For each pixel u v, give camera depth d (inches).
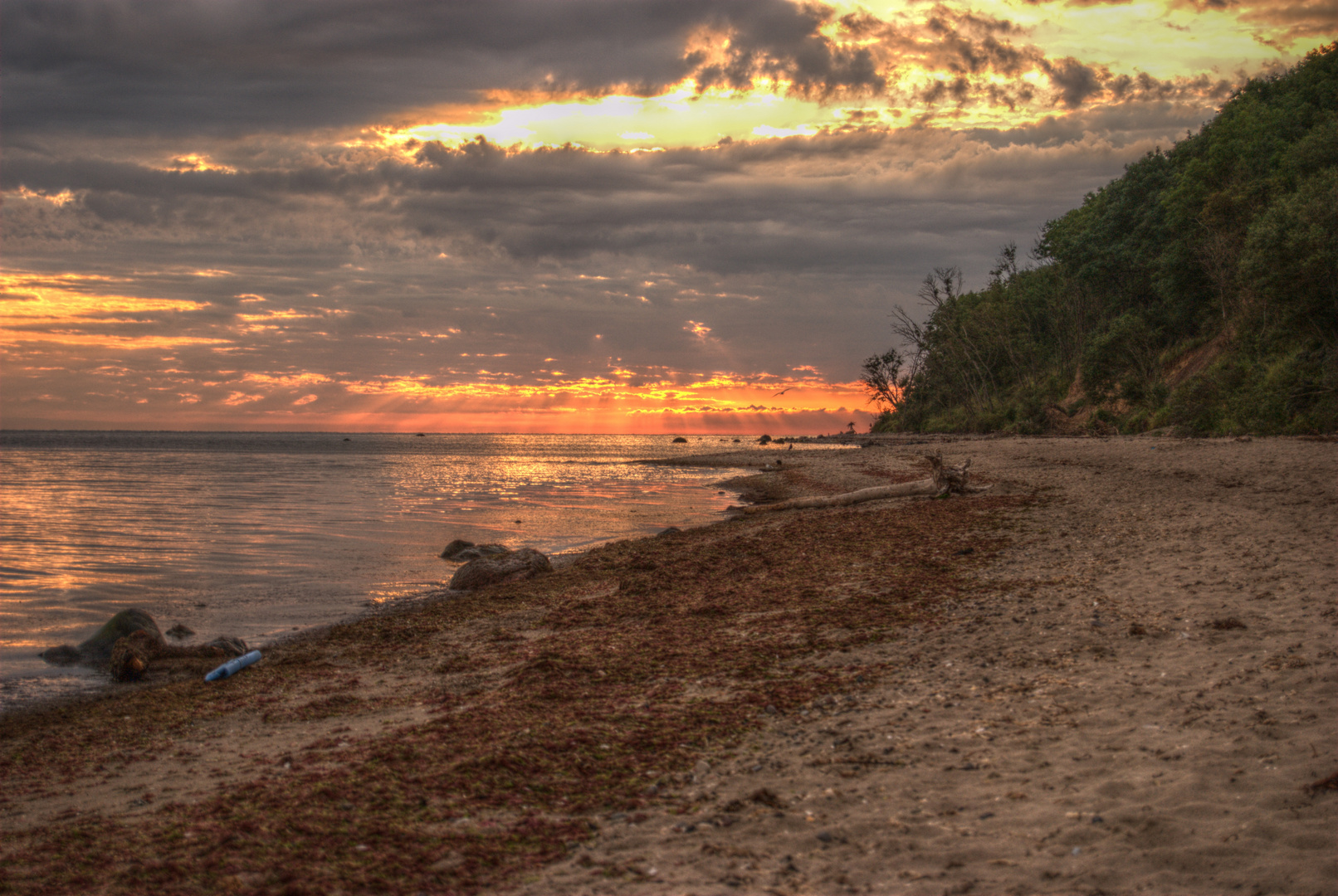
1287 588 410.3
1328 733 230.4
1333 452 1119.6
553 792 232.4
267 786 249.1
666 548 821.2
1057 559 561.3
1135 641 348.2
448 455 4399.6
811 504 1222.9
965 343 4343.0
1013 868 172.1
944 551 640.4
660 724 288.5
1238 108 2623.0
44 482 2046.0
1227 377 1872.5
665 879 175.8
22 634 556.1
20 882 187.0
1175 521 669.9
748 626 452.4
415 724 314.7
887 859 180.1
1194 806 193.2
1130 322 2618.1
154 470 2630.4
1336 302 1593.3
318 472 2586.1
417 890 174.2
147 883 181.6
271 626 574.2
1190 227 2486.5
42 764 305.6
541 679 362.0
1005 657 343.9
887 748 250.7
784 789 225.5
